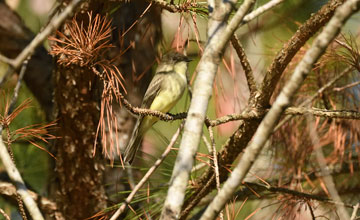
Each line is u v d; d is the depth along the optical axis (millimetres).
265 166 6926
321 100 6840
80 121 5926
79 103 5820
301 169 6852
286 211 5949
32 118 6902
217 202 3082
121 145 6422
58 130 6016
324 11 4660
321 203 6367
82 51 4590
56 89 5812
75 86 5723
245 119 5176
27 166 7172
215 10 3832
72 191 6188
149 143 7465
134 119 6617
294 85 2912
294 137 6707
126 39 6484
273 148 6875
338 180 7109
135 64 6641
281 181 6754
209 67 3646
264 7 3951
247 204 7176
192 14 5230
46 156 7207
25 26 7207
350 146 6602
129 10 6453
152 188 6027
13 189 6188
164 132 7695
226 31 3619
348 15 2822
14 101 5617
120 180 6312
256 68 7188
